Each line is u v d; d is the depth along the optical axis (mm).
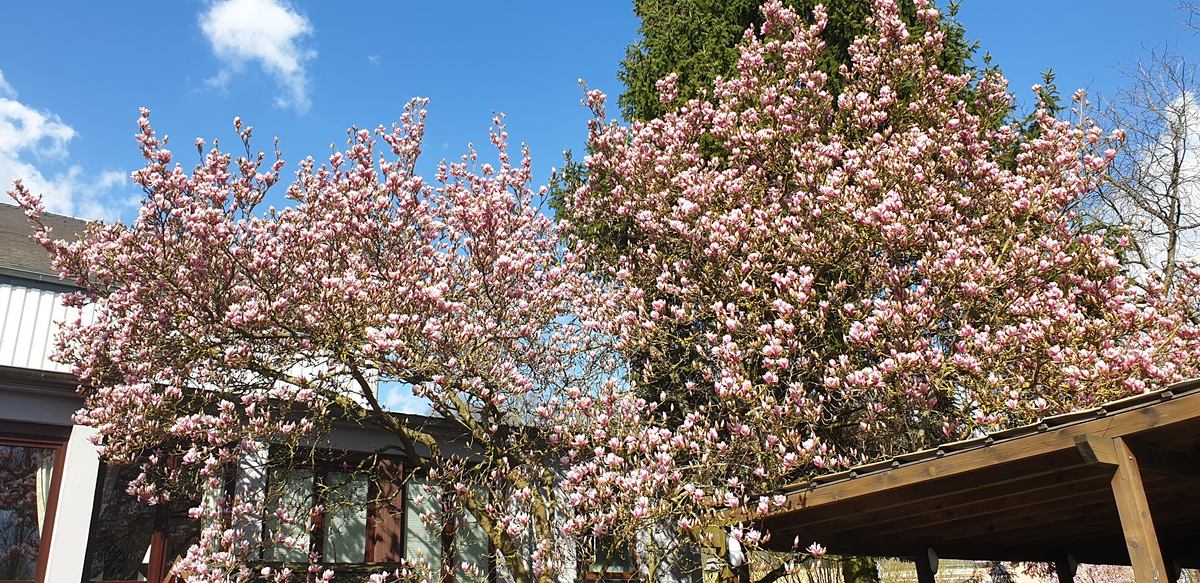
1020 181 8461
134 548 7840
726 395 6992
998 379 7320
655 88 13922
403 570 8094
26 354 9117
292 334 7734
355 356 7727
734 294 8328
